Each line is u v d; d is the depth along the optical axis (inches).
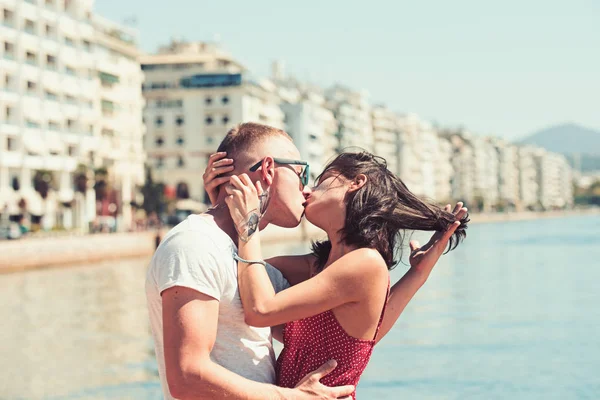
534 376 664.4
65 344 861.8
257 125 135.3
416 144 6382.9
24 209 2370.8
